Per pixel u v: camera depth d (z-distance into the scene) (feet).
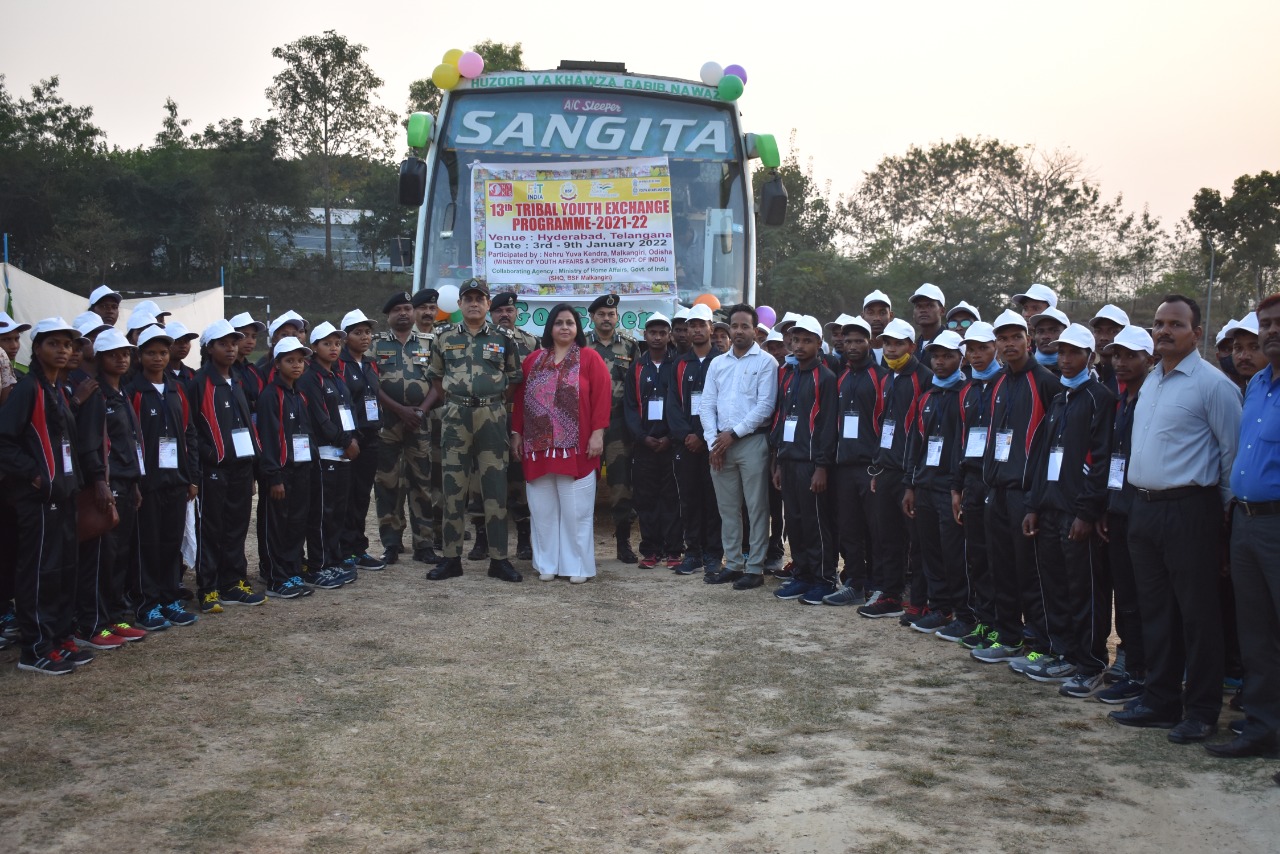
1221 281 139.03
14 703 17.30
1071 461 18.13
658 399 28.60
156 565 21.94
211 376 23.30
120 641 20.66
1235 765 14.90
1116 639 22.85
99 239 136.67
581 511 27.12
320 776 14.53
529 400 27.20
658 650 20.92
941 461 21.74
